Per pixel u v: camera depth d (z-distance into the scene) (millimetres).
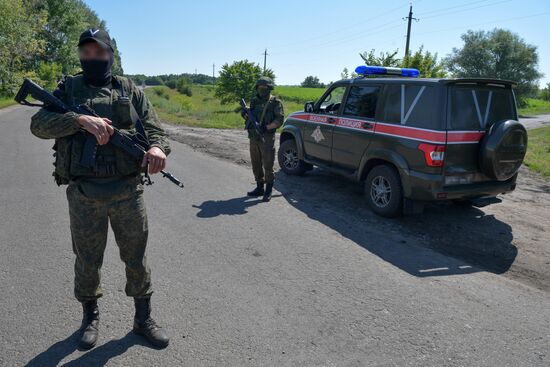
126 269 2791
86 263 2682
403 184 5297
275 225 5234
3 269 3799
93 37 2410
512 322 3227
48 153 9508
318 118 7035
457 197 5102
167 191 6707
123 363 2621
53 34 50250
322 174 8250
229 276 3828
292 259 4242
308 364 2672
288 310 3289
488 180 5316
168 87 87812
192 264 4055
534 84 57281
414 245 4750
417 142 5090
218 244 4562
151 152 2553
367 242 4781
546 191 7613
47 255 4113
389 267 4141
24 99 2381
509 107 5383
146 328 2832
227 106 45156
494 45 56000
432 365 2705
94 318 2877
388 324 3145
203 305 3320
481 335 3045
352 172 6371
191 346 2811
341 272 3990
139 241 2729
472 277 3986
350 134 6234
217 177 7832
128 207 2635
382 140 5629
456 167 5016
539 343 2971
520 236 5121
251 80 43906
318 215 5695
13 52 34531
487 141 4969
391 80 5688
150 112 2748
